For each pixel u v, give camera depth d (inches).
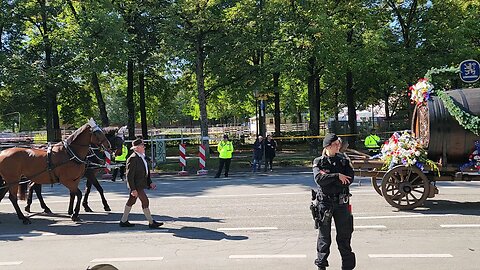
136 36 1130.7
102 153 498.3
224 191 616.4
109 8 1066.7
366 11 1083.9
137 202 545.0
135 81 1488.7
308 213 449.1
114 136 565.3
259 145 896.9
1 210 518.6
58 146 457.4
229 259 305.6
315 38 999.6
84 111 1617.9
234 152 1354.6
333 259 298.2
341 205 251.6
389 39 1162.0
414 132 484.4
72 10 1121.4
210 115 2436.0
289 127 2250.2
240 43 1092.5
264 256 309.9
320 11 1017.5
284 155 1192.8
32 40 1244.5
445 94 443.8
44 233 401.1
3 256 331.3
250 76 1168.2
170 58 1136.8
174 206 509.4
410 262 288.7
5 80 1026.1
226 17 1114.1
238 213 458.6
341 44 1011.9
